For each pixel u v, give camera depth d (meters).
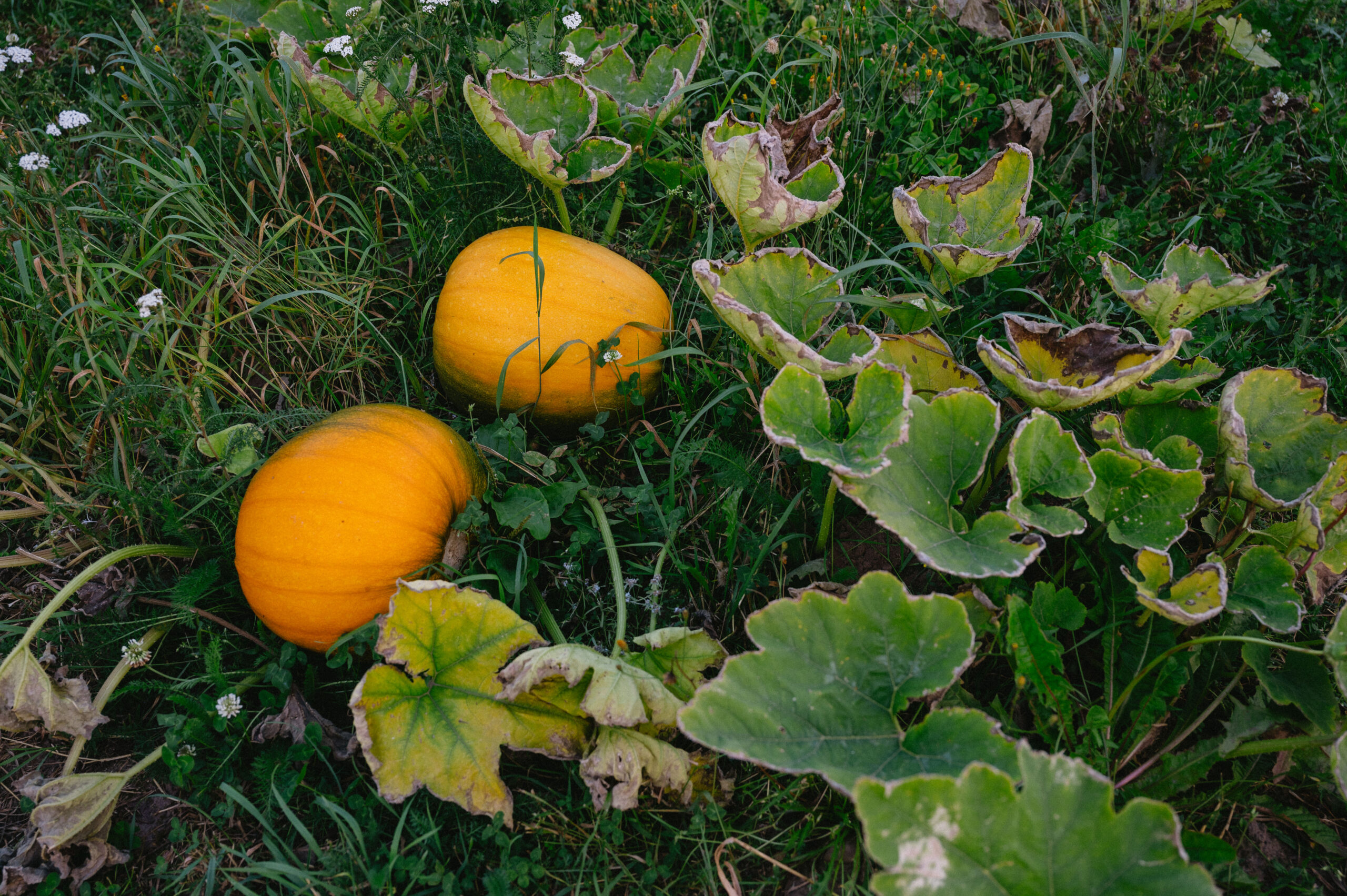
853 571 1.35
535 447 1.49
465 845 1.19
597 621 1.37
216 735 1.26
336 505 1.23
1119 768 1.16
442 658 1.22
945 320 1.51
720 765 1.22
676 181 1.59
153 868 1.20
